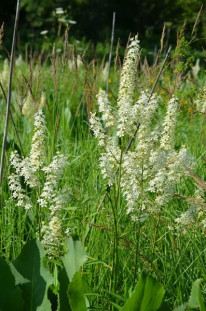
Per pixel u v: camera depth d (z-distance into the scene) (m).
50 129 5.93
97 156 5.19
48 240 3.15
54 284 2.95
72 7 26.91
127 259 3.33
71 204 4.12
